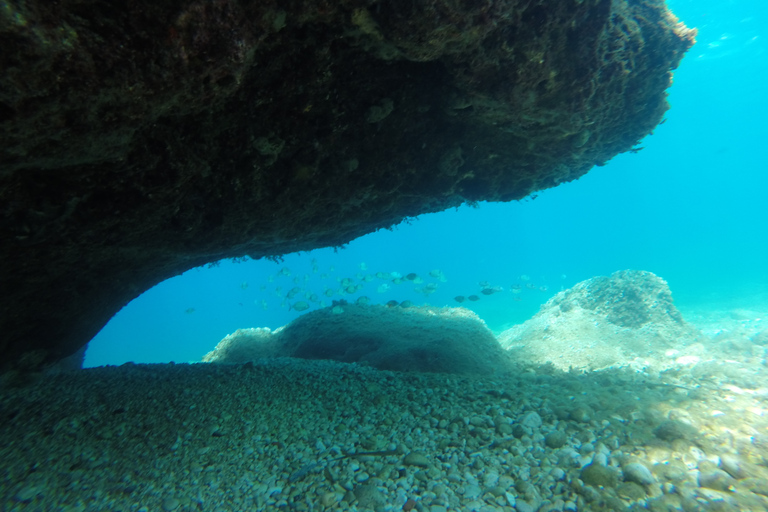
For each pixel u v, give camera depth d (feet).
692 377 14.97
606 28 12.22
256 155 11.83
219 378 16.22
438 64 11.68
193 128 10.07
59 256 11.71
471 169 16.42
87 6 5.79
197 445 11.35
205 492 9.35
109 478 9.98
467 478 8.87
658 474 8.07
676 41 14.37
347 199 15.47
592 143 16.10
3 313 12.44
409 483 8.92
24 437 11.48
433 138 14.67
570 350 26.96
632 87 14.65
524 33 10.39
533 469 8.91
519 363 25.26
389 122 13.39
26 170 8.13
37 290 12.76
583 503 7.65
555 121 13.00
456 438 10.64
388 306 31.50
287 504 8.71
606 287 32.86
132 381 15.74
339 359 26.35
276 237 16.52
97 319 17.39
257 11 7.51
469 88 11.71
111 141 7.68
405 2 8.54
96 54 6.07
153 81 6.91
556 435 9.78
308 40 9.57
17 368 14.37
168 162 10.07
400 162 14.92
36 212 9.22
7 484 9.62
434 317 31.27
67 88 6.12
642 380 14.87
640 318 29.68
